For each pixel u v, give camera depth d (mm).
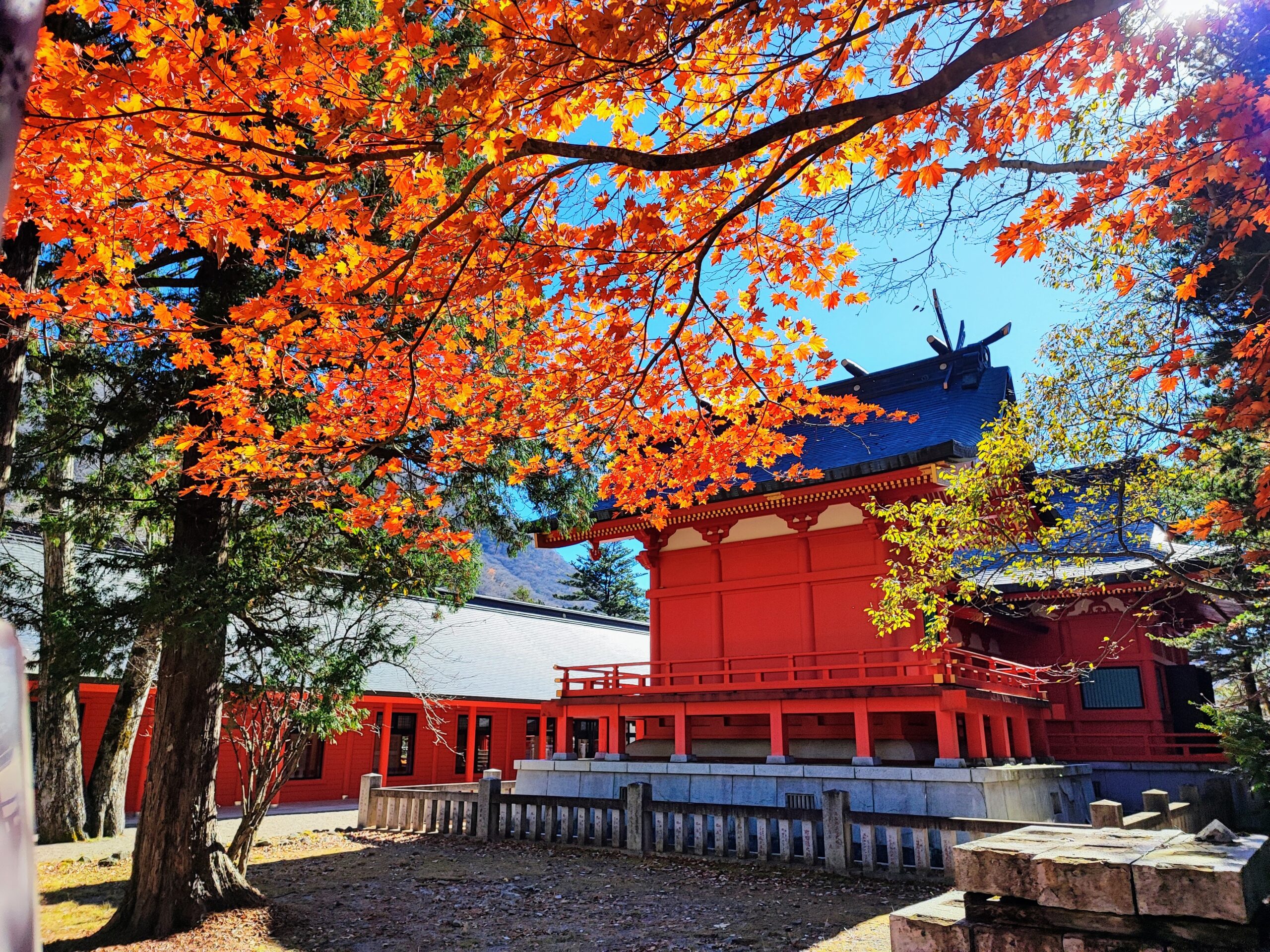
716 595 20172
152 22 4277
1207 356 10164
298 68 4641
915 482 16562
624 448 8148
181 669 10398
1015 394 20906
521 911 10891
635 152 4547
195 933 9625
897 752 16422
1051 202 6070
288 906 10914
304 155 4695
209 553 10406
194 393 7609
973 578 14148
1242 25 6598
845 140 4648
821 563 18953
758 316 6859
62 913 10711
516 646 32531
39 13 669
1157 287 9102
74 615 9617
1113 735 20672
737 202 6238
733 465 8211
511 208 5242
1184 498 10906
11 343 8117
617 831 15195
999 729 17250
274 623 11406
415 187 5664
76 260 6121
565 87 4543
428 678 25344
